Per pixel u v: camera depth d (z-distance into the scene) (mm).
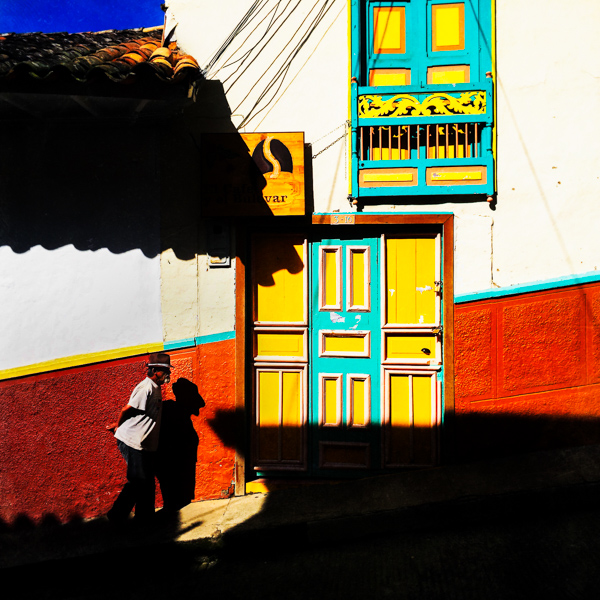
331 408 5312
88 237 5164
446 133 4938
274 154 4988
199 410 5211
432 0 5070
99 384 5180
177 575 4402
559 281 5047
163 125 5133
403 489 4848
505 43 4980
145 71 4344
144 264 5176
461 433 5113
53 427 5191
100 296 5176
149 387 4789
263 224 5129
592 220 5020
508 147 5000
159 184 5145
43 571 4535
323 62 5055
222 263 5148
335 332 5246
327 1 5031
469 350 5086
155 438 4855
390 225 5133
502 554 4121
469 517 4570
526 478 4785
